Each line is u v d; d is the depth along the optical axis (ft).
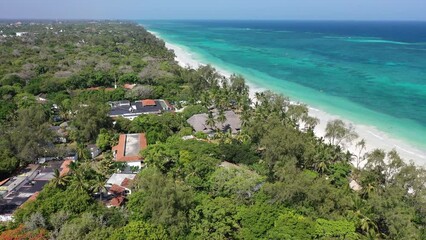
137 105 383.04
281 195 172.45
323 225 155.43
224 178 196.34
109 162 239.30
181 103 394.52
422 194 178.29
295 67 633.20
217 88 400.47
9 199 206.39
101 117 295.48
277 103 325.83
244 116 302.25
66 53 652.07
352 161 255.29
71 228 150.10
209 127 309.01
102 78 467.52
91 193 195.72
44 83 426.51
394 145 282.97
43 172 240.73
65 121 338.34
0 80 432.66
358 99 417.49
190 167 212.43
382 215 163.73
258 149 257.55
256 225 160.25
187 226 160.35
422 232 162.20
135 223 152.87
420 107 383.04
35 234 151.43
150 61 583.58
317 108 384.68
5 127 279.69
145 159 234.38
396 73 564.71
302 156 221.66
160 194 163.53
